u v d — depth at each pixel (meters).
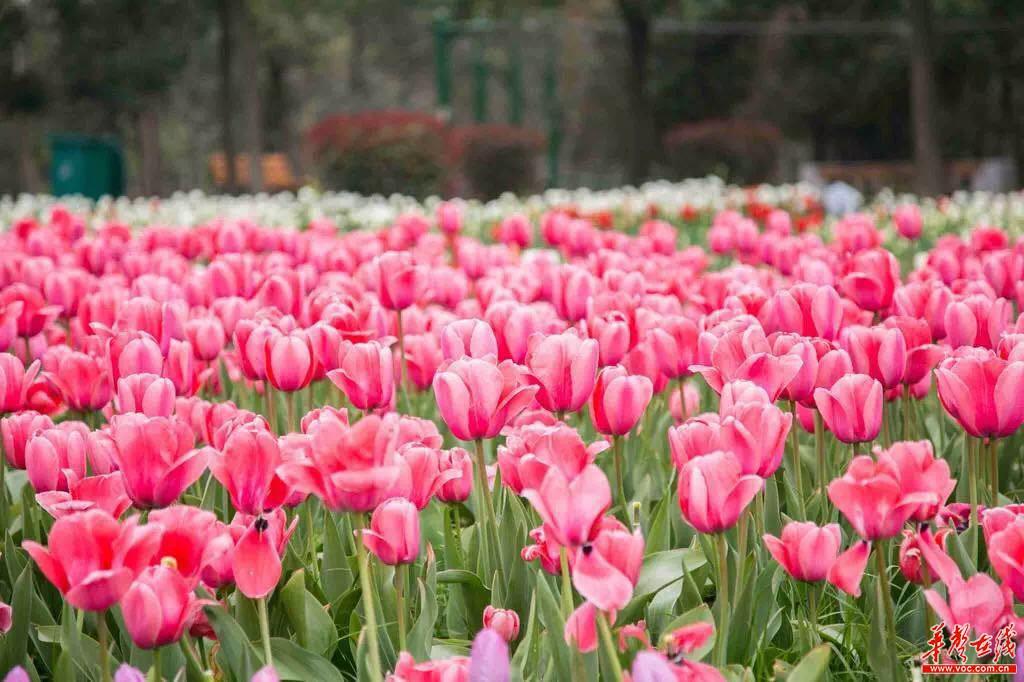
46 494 2.78
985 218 14.22
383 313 4.46
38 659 3.22
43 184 60.41
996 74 43.75
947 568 2.35
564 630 2.41
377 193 29.89
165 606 2.22
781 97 47.59
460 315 5.09
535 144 36.22
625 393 3.03
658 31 48.53
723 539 2.50
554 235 7.59
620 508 3.45
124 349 3.64
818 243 6.70
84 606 2.18
